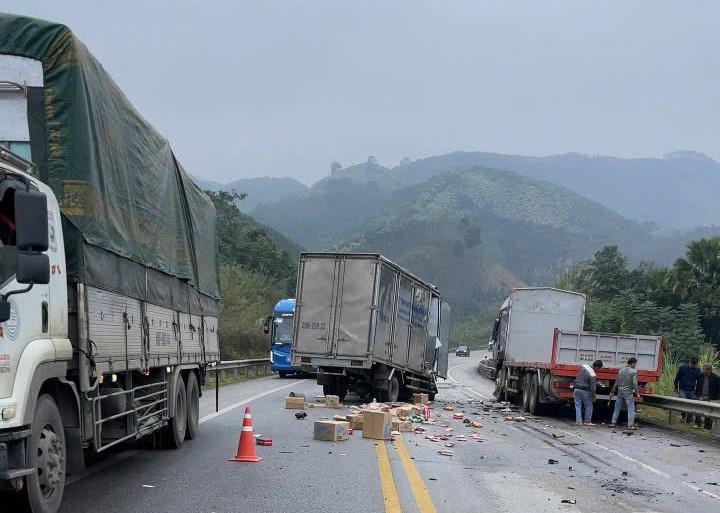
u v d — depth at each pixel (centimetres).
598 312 4200
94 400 791
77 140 794
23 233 610
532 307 2678
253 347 4372
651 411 2447
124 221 922
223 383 3050
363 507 823
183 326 1248
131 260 945
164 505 802
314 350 2177
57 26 796
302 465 1082
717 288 3847
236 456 1105
